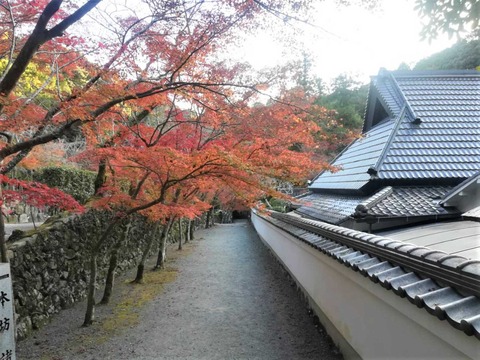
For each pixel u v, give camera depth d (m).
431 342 2.25
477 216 4.81
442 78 10.77
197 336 5.37
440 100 9.75
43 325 5.64
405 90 10.35
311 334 5.34
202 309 6.71
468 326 1.64
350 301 3.94
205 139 6.79
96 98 3.89
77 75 5.84
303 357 4.55
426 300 2.04
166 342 5.14
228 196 19.36
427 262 2.32
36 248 5.82
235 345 5.02
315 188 12.11
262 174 4.87
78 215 7.48
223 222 32.81
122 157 4.85
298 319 6.04
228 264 11.54
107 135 5.93
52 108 4.18
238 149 5.18
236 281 9.07
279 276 9.59
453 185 7.22
